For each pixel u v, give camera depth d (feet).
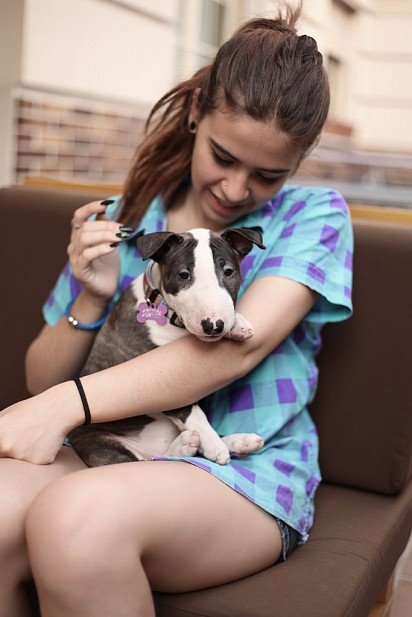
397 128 34.32
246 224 5.77
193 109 5.71
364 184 11.05
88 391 4.88
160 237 4.80
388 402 6.13
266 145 5.06
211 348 4.98
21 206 7.11
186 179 6.12
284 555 5.12
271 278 5.42
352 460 6.22
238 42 5.23
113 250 5.49
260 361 5.45
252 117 5.01
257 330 5.12
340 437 6.25
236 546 4.78
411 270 6.09
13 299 7.07
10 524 4.42
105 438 5.17
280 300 5.31
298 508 5.28
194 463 4.84
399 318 6.11
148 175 6.07
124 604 4.17
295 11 5.96
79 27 13.99
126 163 16.11
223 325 4.57
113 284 5.73
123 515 4.21
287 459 5.48
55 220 6.99
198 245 4.81
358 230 6.25
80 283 5.71
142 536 4.27
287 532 5.13
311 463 5.73
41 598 4.23
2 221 7.14
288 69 5.05
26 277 7.04
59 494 4.25
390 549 5.53
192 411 5.14
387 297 6.14
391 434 6.12
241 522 4.83
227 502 4.78
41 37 13.07
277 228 5.78
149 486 4.44
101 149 15.24
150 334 5.21
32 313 7.02
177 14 17.81
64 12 13.53
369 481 6.19
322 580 4.83
